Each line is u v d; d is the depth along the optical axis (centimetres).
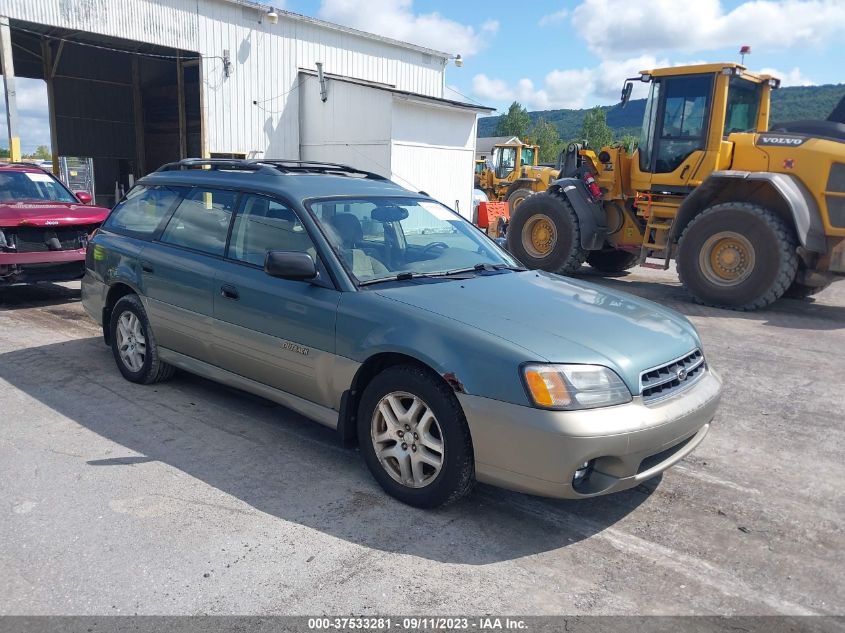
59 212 827
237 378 438
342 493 359
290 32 1855
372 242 413
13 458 391
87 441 417
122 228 542
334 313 366
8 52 1326
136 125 2375
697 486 382
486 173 2727
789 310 920
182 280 460
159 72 2245
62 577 281
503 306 357
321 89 1855
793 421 488
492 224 1739
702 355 378
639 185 1069
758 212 871
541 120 11188
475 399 310
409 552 306
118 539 310
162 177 533
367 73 2092
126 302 516
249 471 382
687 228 937
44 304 838
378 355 351
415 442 340
